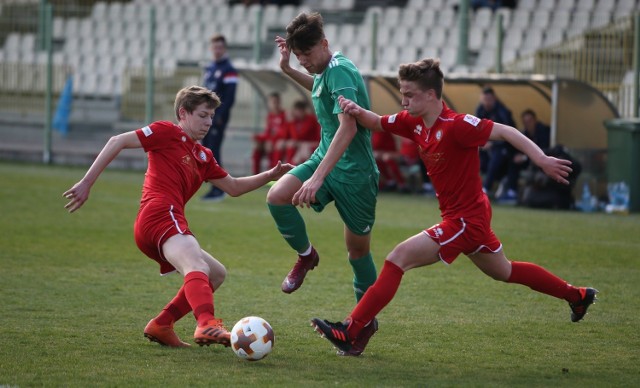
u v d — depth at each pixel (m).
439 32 44.53
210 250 20.22
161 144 11.57
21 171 37.28
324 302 15.03
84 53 52.38
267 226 24.16
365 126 11.62
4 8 45.38
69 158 41.59
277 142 35.03
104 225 23.45
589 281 17.23
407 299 15.44
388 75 32.97
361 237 12.60
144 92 40.84
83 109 43.66
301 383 10.00
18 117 43.56
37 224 23.17
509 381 10.34
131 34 52.03
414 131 11.34
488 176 31.17
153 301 14.73
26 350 11.32
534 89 31.70
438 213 27.61
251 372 10.48
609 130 29.38
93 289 15.62
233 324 13.29
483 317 14.08
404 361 11.30
